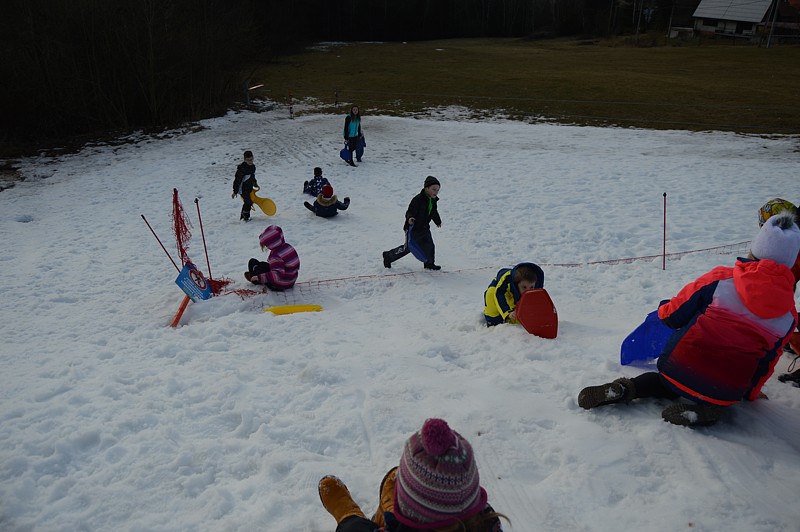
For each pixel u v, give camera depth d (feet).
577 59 129.70
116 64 73.10
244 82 83.25
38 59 70.74
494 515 7.13
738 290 12.19
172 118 77.05
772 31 157.69
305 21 178.09
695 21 189.98
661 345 15.01
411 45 171.32
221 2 89.81
